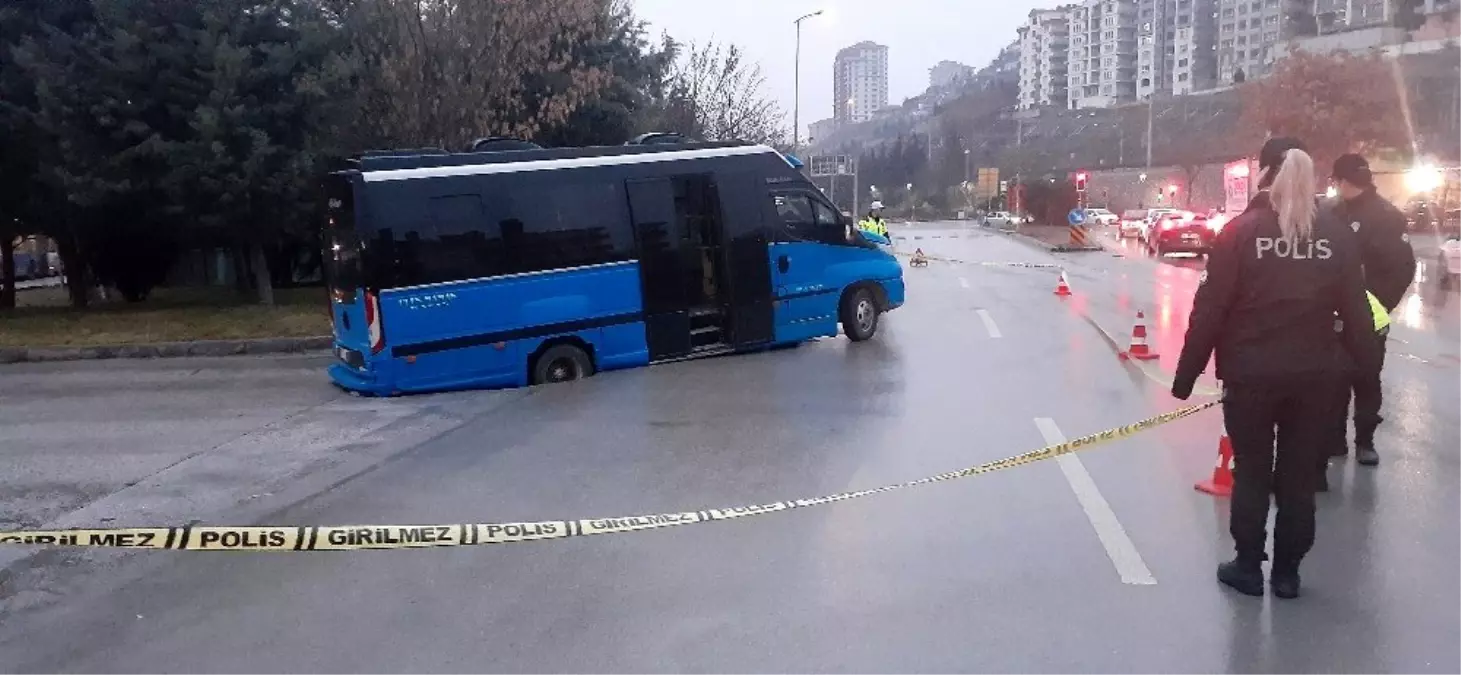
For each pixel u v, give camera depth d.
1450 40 69.00
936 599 5.06
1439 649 4.47
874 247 14.88
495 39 17.61
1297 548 4.96
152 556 5.94
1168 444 7.92
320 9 19.42
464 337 11.30
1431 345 13.34
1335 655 4.42
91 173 17.61
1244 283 4.80
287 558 5.83
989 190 87.50
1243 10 127.81
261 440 8.96
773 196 13.71
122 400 11.46
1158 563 5.48
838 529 6.09
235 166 17.92
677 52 30.19
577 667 4.43
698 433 8.61
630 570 5.52
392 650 4.64
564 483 7.22
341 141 18.56
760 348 13.81
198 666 4.54
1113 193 87.50
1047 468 7.30
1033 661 4.40
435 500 6.91
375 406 10.46
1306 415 4.82
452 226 11.24
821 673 4.34
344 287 11.34
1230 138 75.75
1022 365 11.84
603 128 25.44
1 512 7.01
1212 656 4.42
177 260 27.31
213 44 17.81
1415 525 6.04
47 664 4.61
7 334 16.72
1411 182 48.78
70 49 18.05
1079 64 153.75
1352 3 95.69
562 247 11.90
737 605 5.04
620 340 12.33
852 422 8.94
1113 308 17.98
